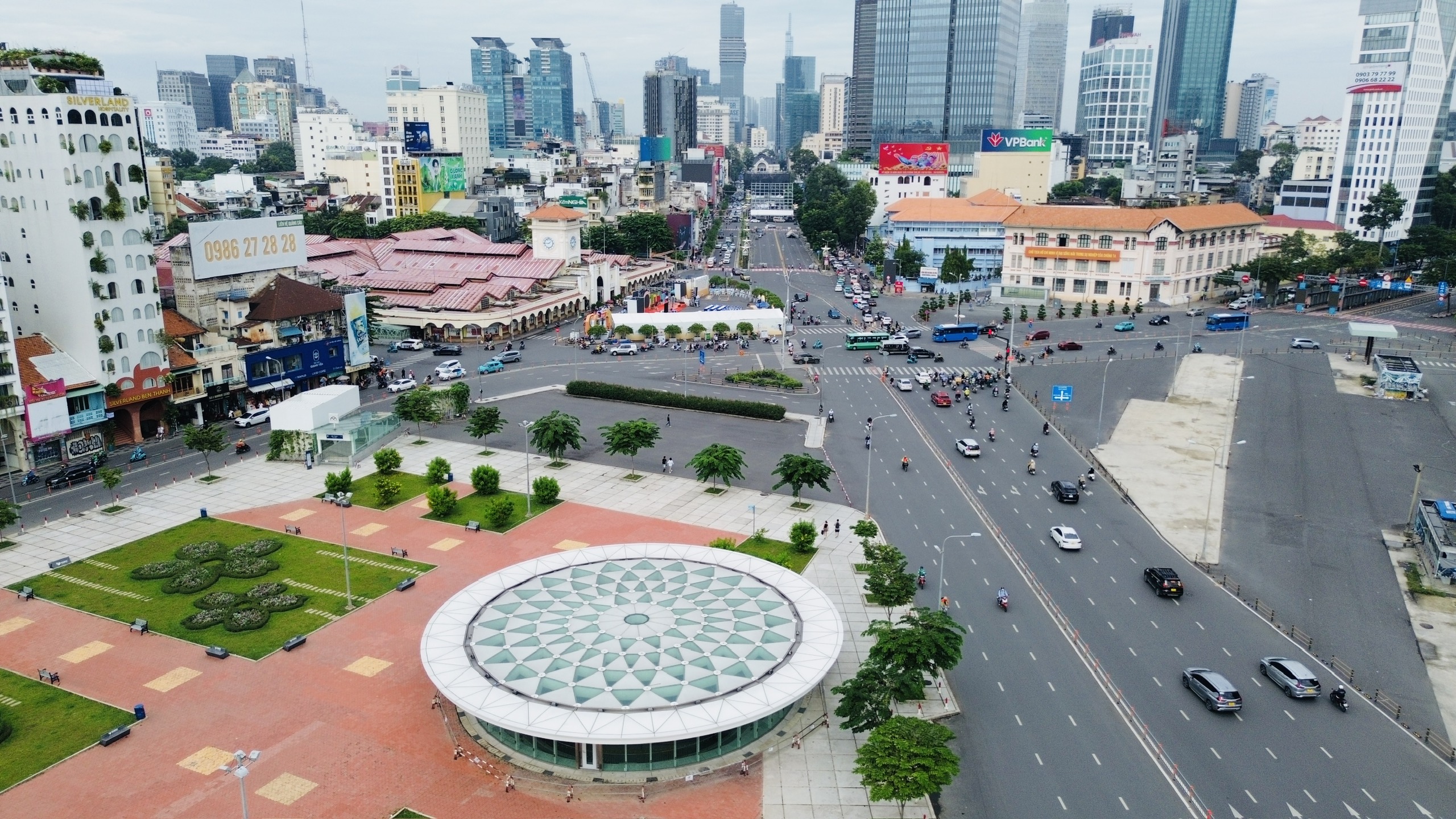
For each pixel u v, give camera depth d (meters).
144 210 134.12
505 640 75.31
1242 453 135.38
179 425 145.12
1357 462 130.88
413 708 74.50
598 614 79.56
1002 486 123.94
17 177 126.44
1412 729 72.38
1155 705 75.31
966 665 81.00
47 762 67.00
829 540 106.50
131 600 91.62
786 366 191.25
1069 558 102.38
